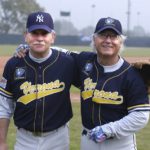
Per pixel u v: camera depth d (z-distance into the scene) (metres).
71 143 7.40
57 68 4.14
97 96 3.91
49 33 4.08
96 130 3.83
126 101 3.90
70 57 4.22
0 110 4.28
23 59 4.17
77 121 9.08
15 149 4.27
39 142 4.15
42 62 4.13
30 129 4.13
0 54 32.19
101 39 3.89
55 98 4.11
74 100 11.77
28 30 4.07
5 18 77.44
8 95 4.26
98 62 4.02
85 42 60.47
